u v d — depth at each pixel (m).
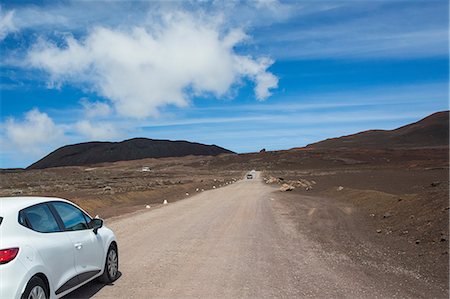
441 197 15.47
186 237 13.66
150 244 12.37
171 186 53.66
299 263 9.70
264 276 8.51
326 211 20.72
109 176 114.38
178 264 9.67
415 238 12.05
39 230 6.05
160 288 7.67
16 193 37.81
